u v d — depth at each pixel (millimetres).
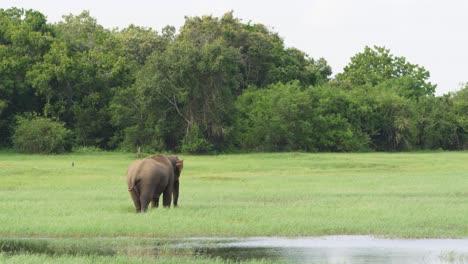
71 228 22875
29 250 20219
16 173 49250
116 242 21391
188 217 25094
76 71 83375
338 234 22844
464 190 37094
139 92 80375
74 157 72000
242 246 21000
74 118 85250
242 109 91188
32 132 77250
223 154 81375
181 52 81188
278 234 22719
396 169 57156
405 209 27938
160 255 19641
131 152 81250
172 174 28297
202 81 81625
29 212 26812
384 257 19531
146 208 26812
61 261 17938
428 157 75375
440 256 19609
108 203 30484
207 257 19375
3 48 83062
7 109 85688
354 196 34250
